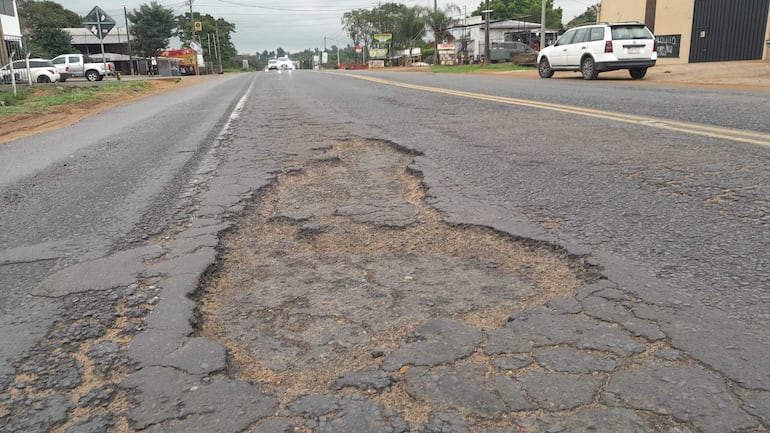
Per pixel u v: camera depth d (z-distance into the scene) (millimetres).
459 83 15805
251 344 2051
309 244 3107
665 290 2279
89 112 12266
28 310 2369
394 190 4145
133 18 76625
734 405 1585
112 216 3730
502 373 1777
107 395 1754
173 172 5070
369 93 13430
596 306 2184
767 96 9008
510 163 4723
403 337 2041
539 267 2627
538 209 3439
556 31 49438
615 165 4461
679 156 4656
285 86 18938
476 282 2498
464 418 1578
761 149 4762
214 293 2520
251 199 4027
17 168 5680
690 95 9516
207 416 1631
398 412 1614
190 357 1943
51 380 1846
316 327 2156
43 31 63719
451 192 3914
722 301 2168
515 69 27000
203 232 3303
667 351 1852
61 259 2961
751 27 23391
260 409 1653
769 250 2641
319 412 1629
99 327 2189
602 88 11844
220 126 8297
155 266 2791
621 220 3160
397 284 2520
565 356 1854
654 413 1567
